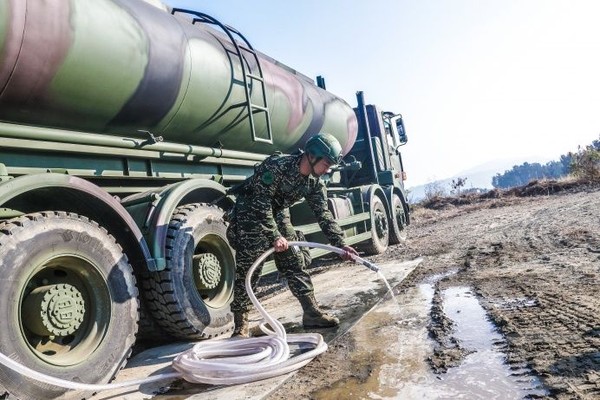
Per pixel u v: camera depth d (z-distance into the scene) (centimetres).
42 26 266
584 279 341
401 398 190
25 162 281
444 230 998
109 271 267
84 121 321
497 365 208
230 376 237
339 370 233
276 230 304
